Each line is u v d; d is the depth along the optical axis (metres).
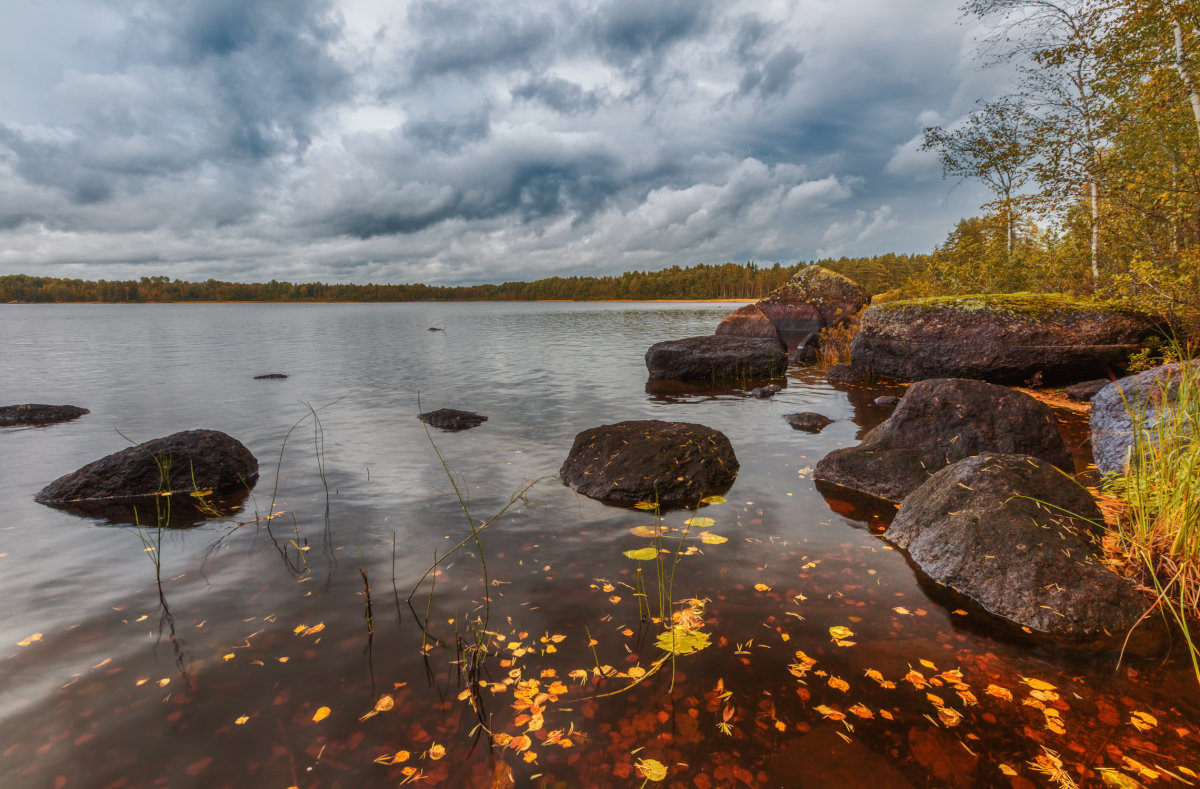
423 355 20.30
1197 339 9.33
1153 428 4.88
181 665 3.05
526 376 14.80
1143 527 3.82
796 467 6.69
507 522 5.10
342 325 42.94
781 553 4.39
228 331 35.75
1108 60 10.53
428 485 6.18
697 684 2.85
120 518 5.27
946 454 5.90
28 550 4.58
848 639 3.22
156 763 2.37
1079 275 14.41
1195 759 2.34
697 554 4.38
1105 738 2.46
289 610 3.62
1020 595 3.47
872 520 5.07
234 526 5.07
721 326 21.17
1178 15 9.01
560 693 2.79
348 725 2.59
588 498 5.73
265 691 2.83
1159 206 9.61
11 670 2.99
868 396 11.58
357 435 8.49
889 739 2.47
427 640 3.28
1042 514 3.92
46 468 7.08
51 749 2.45
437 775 2.31
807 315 24.22
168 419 9.79
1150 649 3.09
